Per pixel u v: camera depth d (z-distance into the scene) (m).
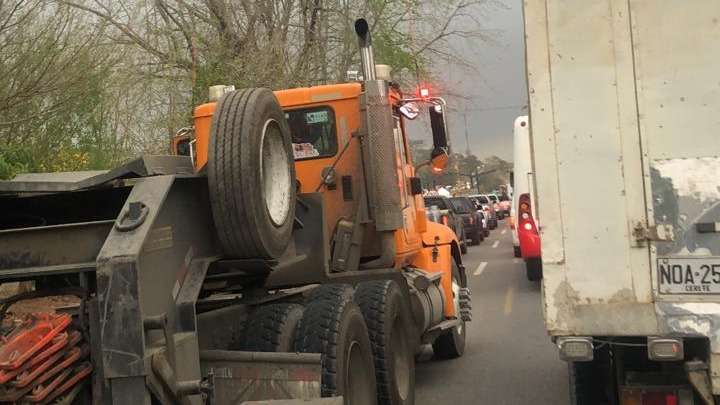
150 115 18.45
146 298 4.15
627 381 5.07
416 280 8.20
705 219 4.64
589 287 4.79
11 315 4.67
